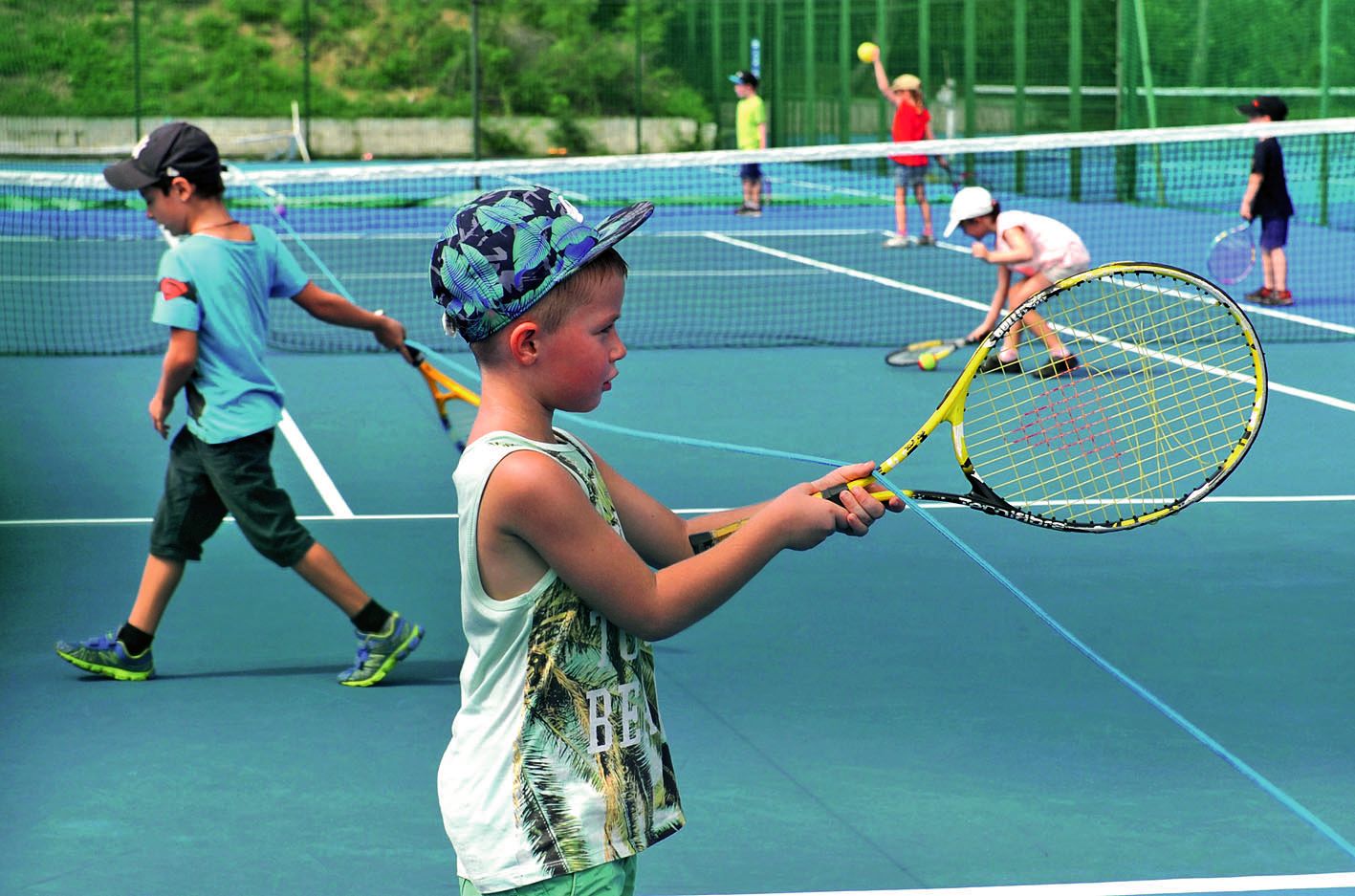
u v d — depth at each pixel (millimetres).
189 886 3832
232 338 5066
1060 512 7344
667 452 8805
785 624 5867
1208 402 9531
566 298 2236
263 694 5176
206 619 5965
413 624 5344
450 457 8688
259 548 5152
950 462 8383
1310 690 5164
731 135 31438
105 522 7277
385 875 3900
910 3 26078
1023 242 10359
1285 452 8594
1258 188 13766
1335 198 20094
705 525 2623
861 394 10461
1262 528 7172
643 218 2252
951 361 11828
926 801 4320
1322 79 19578
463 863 2346
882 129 27188
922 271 16797
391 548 6875
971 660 5480
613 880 2328
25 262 17234
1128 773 4512
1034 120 24016
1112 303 13195
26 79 31531
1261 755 4629
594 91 33375
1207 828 4141
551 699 2295
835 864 3939
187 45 32781
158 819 4223
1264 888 3795
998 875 3877
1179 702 5066
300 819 4234
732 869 3918
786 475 8250
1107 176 23250
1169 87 22562
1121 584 6367
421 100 33688
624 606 2275
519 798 2297
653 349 12336
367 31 33656
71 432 9258
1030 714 4965
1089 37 23203
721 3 31422
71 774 4516
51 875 3887
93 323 13398
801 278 16297
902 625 5859
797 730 4844
